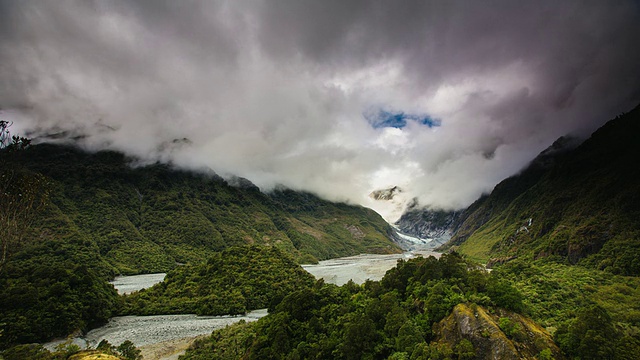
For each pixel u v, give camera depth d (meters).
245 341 69.75
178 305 111.81
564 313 64.44
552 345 43.75
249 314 109.19
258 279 126.44
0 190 42.47
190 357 69.81
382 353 50.69
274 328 63.31
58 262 157.88
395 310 55.91
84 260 168.38
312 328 61.72
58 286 90.69
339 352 53.41
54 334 80.56
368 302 64.69
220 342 76.19
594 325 42.47
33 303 82.62
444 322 50.09
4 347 71.31
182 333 90.12
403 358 46.28
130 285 152.38
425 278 62.28
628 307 71.06
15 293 83.94
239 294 116.12
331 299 71.12
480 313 47.38
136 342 83.88
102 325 96.69
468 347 43.41
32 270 100.38
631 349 39.59
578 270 110.56
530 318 49.59
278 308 71.81
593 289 85.19
